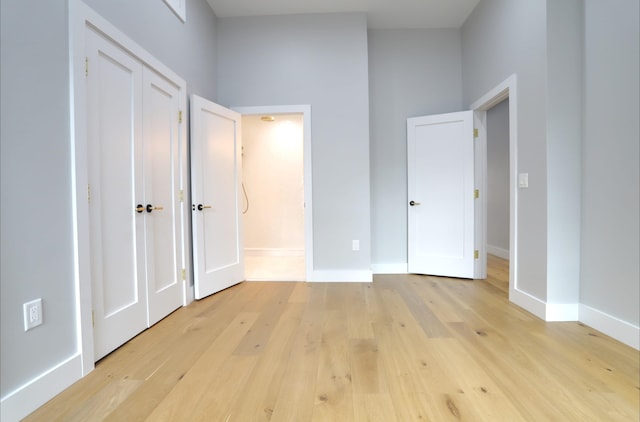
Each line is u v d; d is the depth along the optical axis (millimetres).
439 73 3885
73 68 1612
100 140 1849
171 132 2621
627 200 1938
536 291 2449
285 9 3461
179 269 2711
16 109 1343
